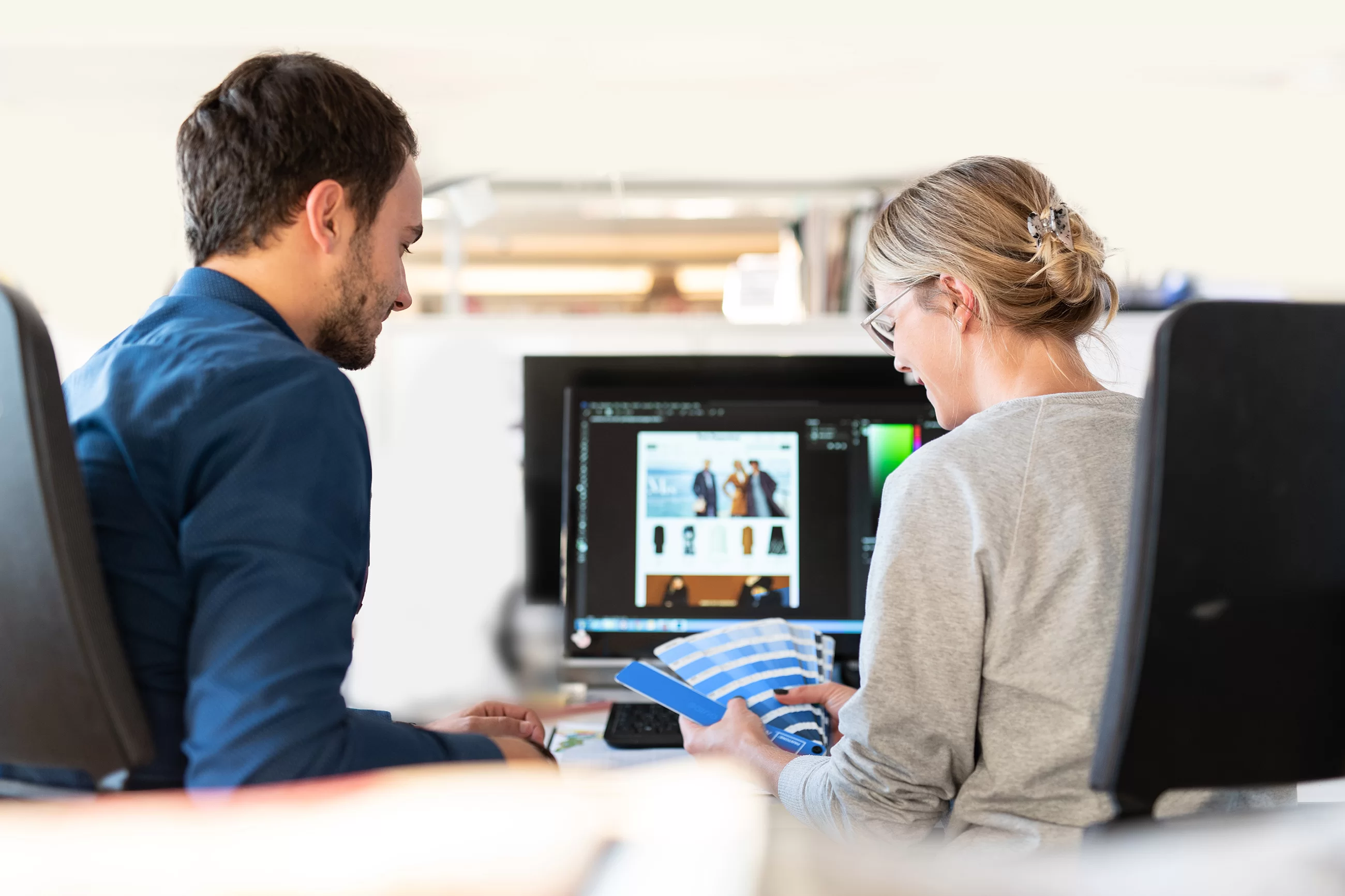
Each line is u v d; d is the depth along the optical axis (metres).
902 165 3.85
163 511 0.79
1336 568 0.70
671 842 0.40
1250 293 2.34
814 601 1.52
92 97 3.34
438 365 2.06
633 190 2.88
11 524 0.72
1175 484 0.67
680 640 1.39
